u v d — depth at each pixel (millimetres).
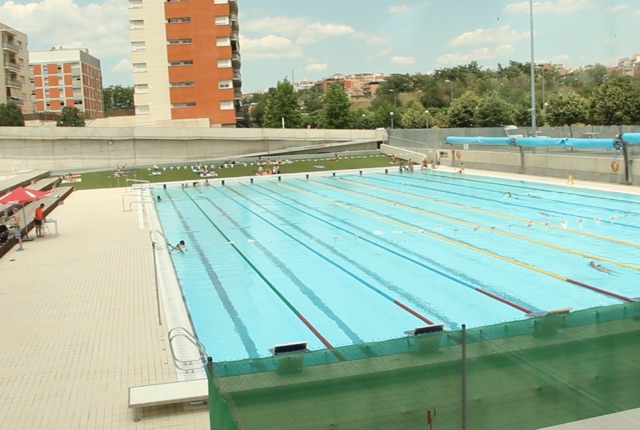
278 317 10031
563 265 12594
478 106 53000
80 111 80562
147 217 21188
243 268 13492
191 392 6156
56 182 33781
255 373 4535
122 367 7301
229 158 44219
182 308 10016
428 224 18062
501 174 30484
